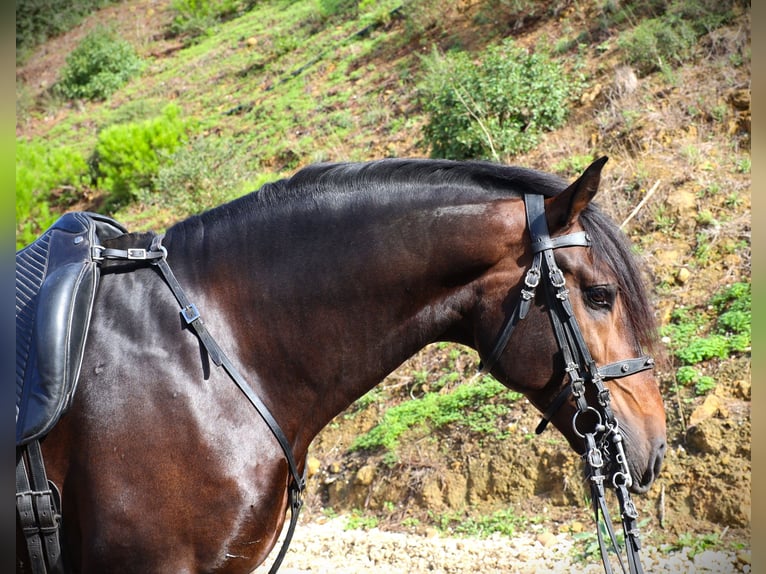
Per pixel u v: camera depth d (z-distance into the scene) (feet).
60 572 7.85
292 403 8.37
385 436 19.26
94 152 41.52
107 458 7.56
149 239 8.67
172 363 7.84
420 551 16.15
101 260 8.34
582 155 23.75
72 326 7.76
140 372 7.77
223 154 34.86
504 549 15.51
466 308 8.64
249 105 40.06
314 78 39.65
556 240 8.32
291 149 33.30
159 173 34.83
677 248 19.81
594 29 28.94
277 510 8.11
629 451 8.27
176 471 7.57
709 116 22.77
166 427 7.63
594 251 8.37
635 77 25.14
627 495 8.06
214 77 46.42
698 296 18.52
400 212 8.56
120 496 7.50
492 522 16.55
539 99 25.52
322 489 19.60
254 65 44.83
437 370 21.04
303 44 44.34
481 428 18.10
